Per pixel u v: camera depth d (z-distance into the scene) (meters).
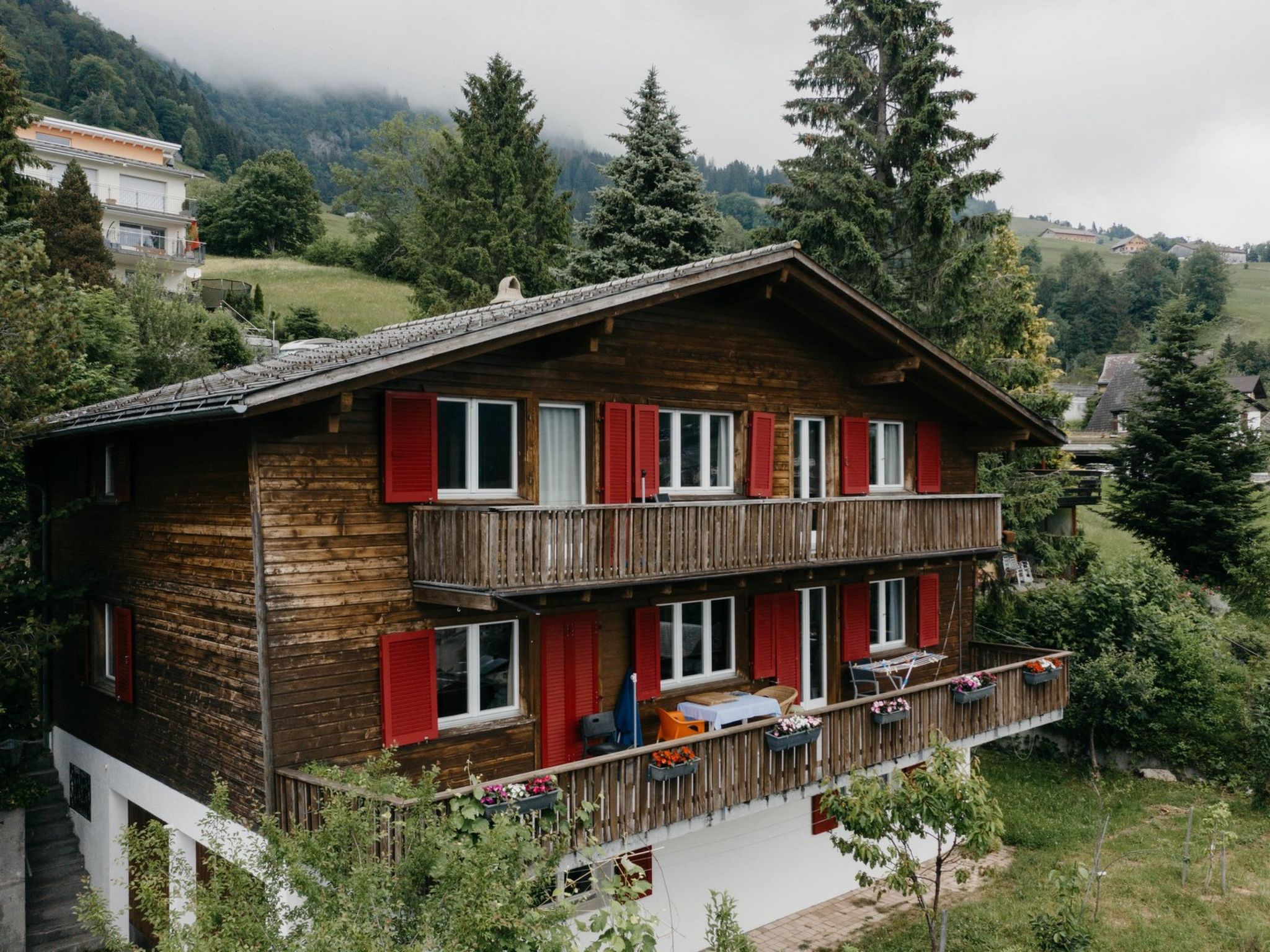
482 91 44.78
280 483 10.09
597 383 12.62
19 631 12.93
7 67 25.70
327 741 10.34
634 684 12.73
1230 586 29.41
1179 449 29.98
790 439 15.12
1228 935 13.35
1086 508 43.75
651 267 28.58
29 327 12.39
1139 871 15.55
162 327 25.25
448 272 41.19
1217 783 19.23
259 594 9.91
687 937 13.15
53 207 32.31
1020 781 19.98
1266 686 18.98
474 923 6.25
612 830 10.61
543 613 12.07
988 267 29.39
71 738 15.20
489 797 9.27
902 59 26.50
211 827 9.35
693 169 29.84
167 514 11.91
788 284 14.07
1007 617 22.94
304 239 70.62
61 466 15.18
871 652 16.64
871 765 13.50
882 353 15.66
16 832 13.17
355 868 6.67
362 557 10.68
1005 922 13.85
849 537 13.90
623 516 11.30
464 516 10.37
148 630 12.52
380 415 10.82
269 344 34.78
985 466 26.11
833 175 26.22
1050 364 43.69
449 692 11.51
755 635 14.44
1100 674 19.58
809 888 14.71
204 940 6.34
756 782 12.06
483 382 11.48
